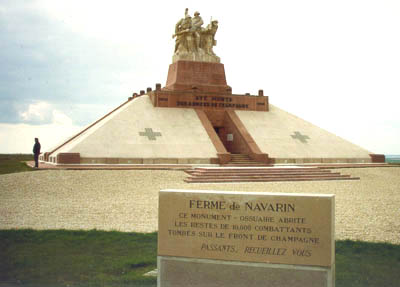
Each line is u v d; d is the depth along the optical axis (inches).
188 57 2354.8
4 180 1309.1
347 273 521.3
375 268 542.0
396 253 610.2
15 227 786.2
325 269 402.3
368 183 1480.1
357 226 810.8
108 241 669.3
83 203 1045.8
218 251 430.3
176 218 441.7
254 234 421.4
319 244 404.2
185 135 2001.7
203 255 434.0
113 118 2015.3
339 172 1643.7
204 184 1365.7
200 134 2030.0
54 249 623.2
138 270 538.0
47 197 1115.9
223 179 1435.8
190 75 2343.8
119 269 535.2
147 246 642.8
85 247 635.5
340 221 855.7
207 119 2164.1
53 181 1309.1
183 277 439.5
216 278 431.5
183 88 2315.5
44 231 735.1
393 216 908.0
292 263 411.2
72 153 1713.8
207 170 1493.6
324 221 402.9
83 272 524.1
